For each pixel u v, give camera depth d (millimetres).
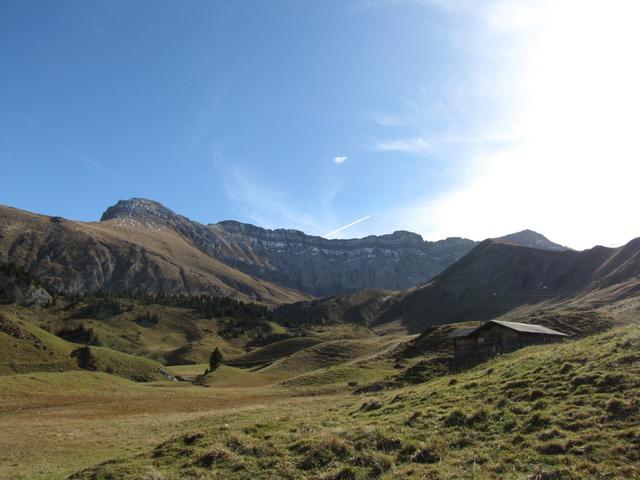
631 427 16469
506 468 15648
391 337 167875
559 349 30125
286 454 19406
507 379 25766
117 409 66562
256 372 129875
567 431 17266
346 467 17266
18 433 44656
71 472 26453
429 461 17344
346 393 66500
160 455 21859
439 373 61031
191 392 89938
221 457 19781
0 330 124250
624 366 21984
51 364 117062
